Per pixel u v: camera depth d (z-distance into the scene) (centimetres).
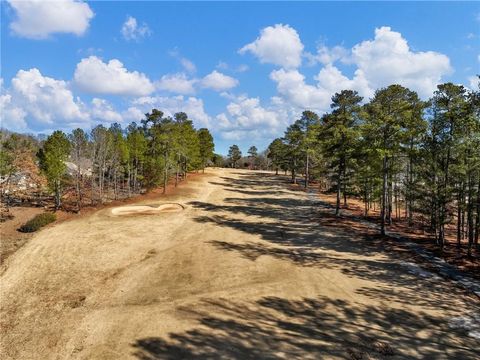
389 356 1249
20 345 1382
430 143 2386
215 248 2550
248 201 4553
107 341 1367
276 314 1569
